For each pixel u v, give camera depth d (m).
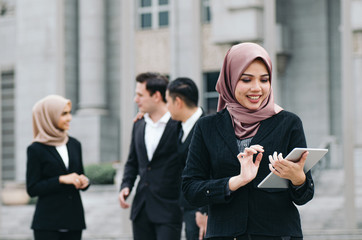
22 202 15.03
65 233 4.96
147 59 17.36
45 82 19.36
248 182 2.76
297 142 2.84
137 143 4.93
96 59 19.47
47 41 19.42
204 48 16.19
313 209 11.01
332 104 17.06
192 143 2.99
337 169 15.25
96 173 15.55
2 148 20.33
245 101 2.84
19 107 19.69
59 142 4.98
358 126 14.28
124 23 9.29
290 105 17.38
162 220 4.76
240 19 15.50
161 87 4.88
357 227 8.87
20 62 19.77
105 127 19.25
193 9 9.50
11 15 20.17
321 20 17.09
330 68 17.11
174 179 4.79
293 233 2.80
